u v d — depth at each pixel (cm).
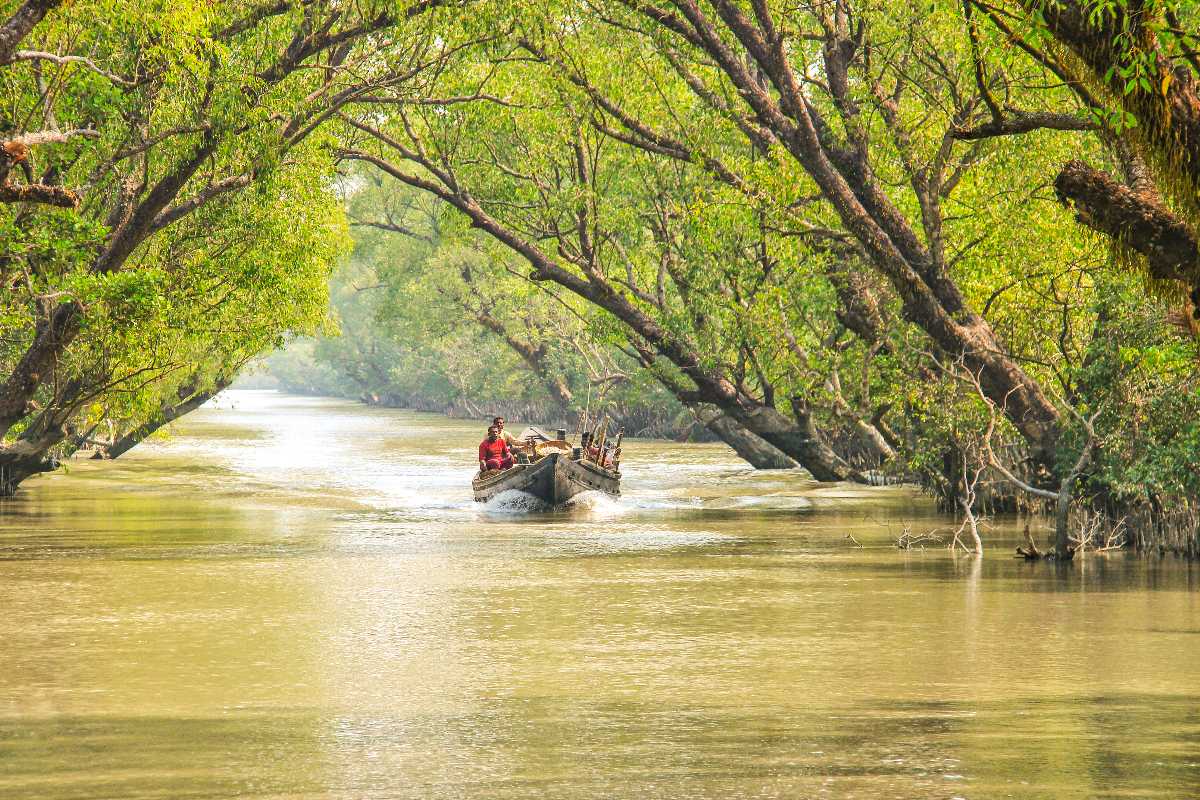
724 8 9162
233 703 4116
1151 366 7206
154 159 9056
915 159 9106
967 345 8919
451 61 10188
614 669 4609
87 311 8650
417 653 4888
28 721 3894
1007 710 4003
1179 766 3403
